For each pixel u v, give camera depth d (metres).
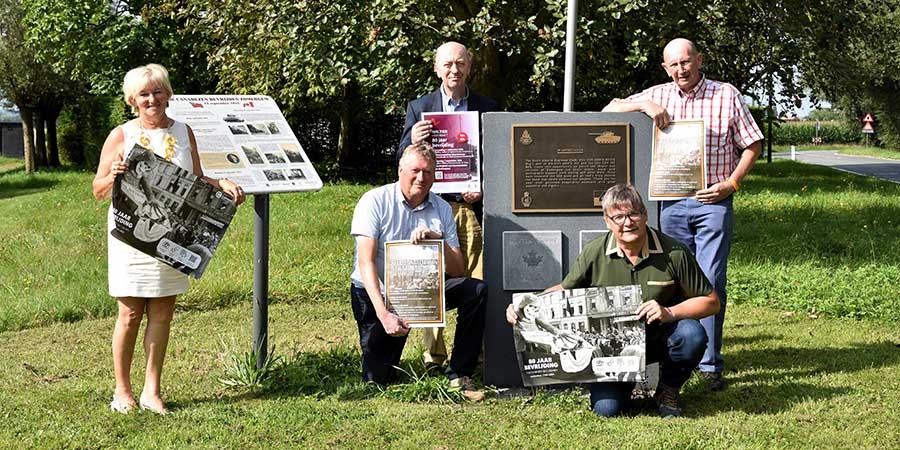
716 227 5.67
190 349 6.79
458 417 5.00
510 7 12.55
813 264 10.44
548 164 5.52
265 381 5.64
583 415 5.02
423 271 5.18
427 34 12.43
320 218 14.68
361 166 27.25
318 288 9.25
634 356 4.87
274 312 8.24
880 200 18.78
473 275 6.02
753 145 5.72
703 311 4.89
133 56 28.05
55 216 17.61
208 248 5.00
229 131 5.53
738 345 6.77
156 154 5.00
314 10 13.23
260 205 5.66
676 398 5.08
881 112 49.19
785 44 14.05
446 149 5.70
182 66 28.19
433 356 6.00
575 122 5.51
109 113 34.84
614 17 11.72
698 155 5.55
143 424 4.88
